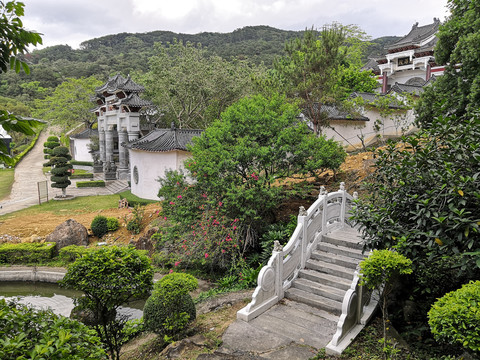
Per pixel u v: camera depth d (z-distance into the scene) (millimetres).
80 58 104062
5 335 2896
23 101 63656
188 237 11438
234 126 11773
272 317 6766
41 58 106125
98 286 6035
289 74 15312
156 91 29812
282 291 7500
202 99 29125
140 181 22938
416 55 39031
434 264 6734
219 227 10750
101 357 3117
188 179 19422
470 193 4641
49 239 15742
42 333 3123
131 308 10805
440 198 5102
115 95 30250
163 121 34156
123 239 16297
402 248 5285
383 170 6336
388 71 41438
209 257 10734
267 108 12156
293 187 11820
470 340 3482
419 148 5875
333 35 14602
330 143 12602
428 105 13195
